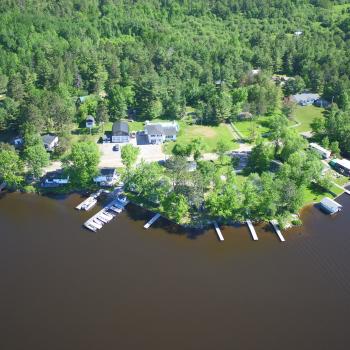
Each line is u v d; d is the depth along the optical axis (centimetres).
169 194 14425
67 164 15562
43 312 10681
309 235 13550
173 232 13538
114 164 16912
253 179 14438
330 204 14538
